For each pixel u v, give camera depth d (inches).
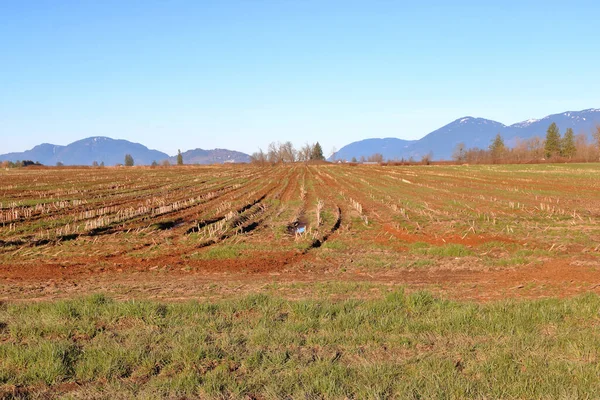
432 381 230.8
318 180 2397.9
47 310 341.7
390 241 711.1
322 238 745.0
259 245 674.8
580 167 3326.8
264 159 6102.4
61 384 237.8
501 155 5516.7
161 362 259.6
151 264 569.6
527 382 228.7
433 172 3041.3
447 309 347.3
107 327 315.3
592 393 218.1
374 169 3747.5
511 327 304.3
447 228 808.3
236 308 354.3
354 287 438.9
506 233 747.4
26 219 941.8
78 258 602.5
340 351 274.5
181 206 1197.7
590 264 523.8
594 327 299.4
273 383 231.3
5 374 242.2
